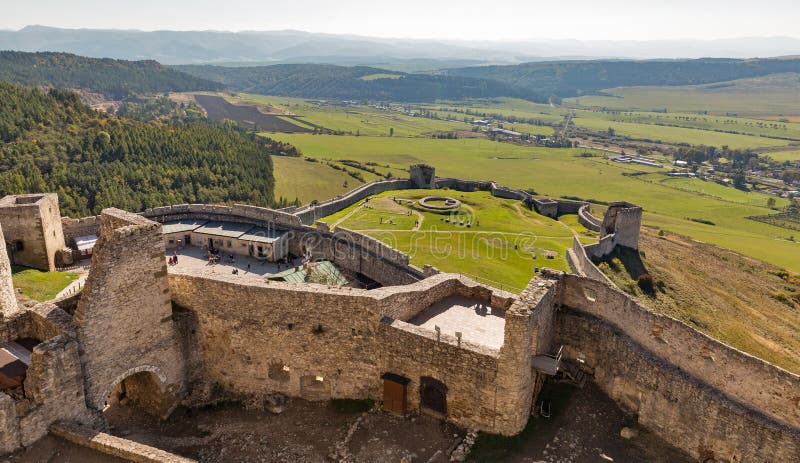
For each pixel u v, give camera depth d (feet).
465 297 127.54
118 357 104.06
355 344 108.27
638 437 99.14
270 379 116.16
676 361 98.07
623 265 303.27
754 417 85.76
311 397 114.11
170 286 116.57
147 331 108.58
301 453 99.40
